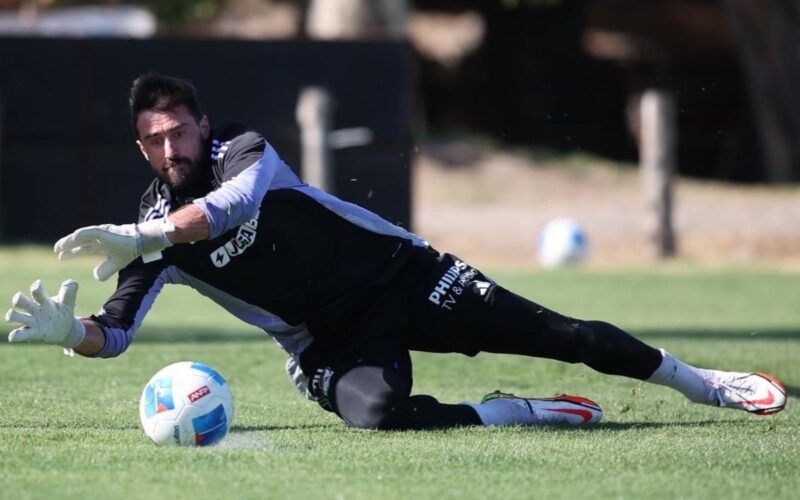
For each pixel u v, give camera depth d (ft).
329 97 191.93
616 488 45.91
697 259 204.23
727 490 45.83
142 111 54.49
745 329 117.29
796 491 45.88
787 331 115.34
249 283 57.88
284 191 57.62
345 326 59.31
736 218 234.58
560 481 47.01
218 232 52.47
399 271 59.36
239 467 48.62
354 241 58.95
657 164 198.18
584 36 376.68
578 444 54.54
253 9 356.18
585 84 380.37
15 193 192.65
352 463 49.73
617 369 61.11
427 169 267.59
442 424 58.80
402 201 200.23
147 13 270.87
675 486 46.34
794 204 250.16
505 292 60.03
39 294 51.88
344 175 197.98
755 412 63.26
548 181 265.54
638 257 203.31
